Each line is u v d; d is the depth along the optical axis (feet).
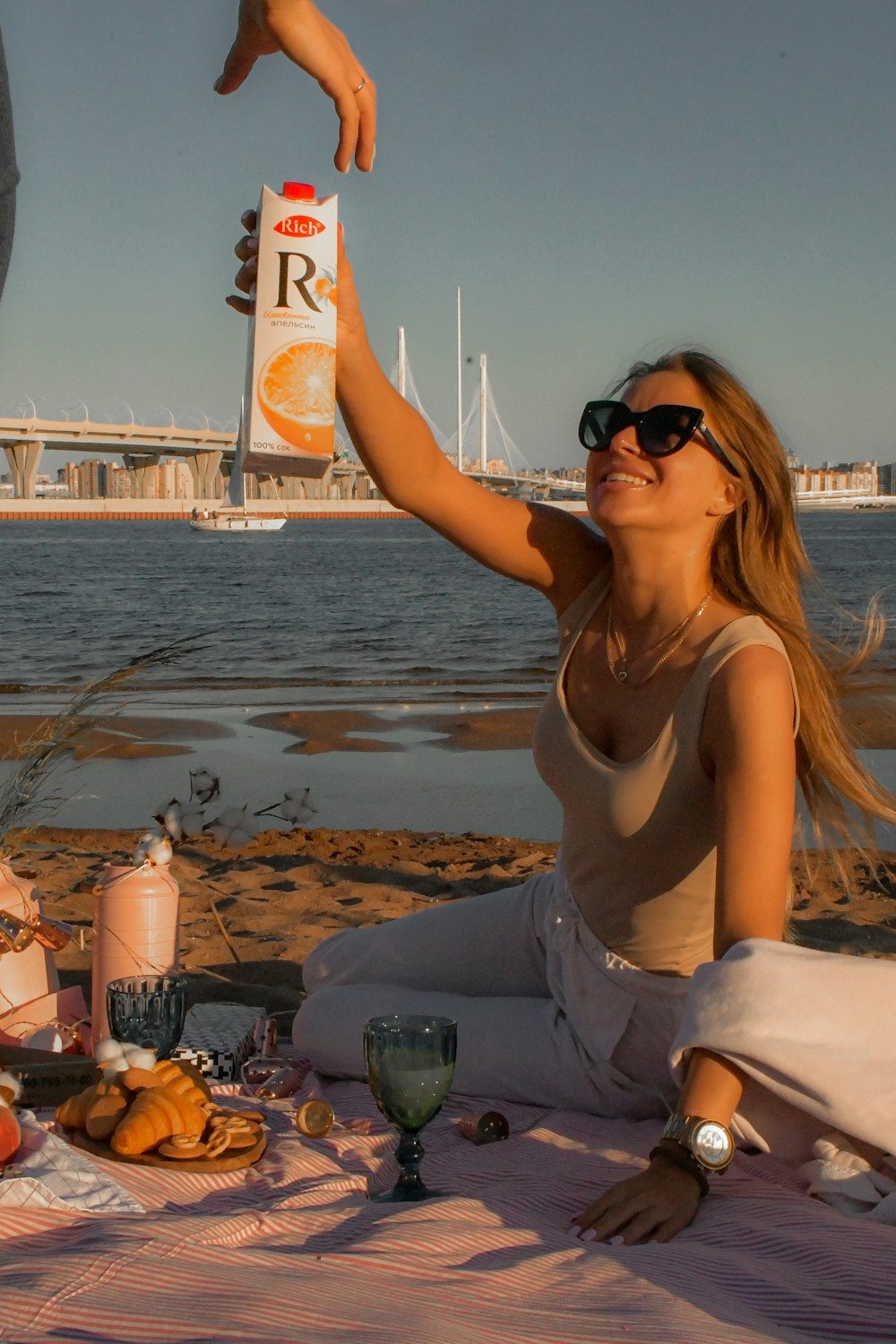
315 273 5.75
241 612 82.84
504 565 7.45
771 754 5.98
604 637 6.96
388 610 84.17
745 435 6.52
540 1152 6.40
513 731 30.99
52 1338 3.87
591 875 6.85
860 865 15.72
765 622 6.49
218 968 11.47
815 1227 5.29
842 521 351.25
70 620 76.38
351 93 5.88
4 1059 6.79
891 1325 4.61
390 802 22.77
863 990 5.63
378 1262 4.58
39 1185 5.05
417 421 6.93
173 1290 4.16
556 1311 4.33
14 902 7.61
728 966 5.68
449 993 7.86
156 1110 5.87
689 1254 4.99
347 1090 7.64
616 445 6.52
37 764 9.82
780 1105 6.02
